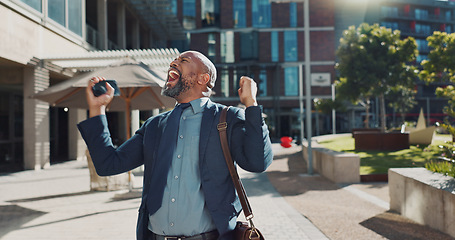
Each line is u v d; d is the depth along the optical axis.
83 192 7.94
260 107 1.43
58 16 14.92
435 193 4.48
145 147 1.60
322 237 4.30
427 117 74.94
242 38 45.72
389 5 79.44
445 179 4.88
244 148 1.45
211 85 1.64
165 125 1.59
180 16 45.78
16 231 4.65
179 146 1.53
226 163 1.49
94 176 8.09
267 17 46.16
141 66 6.57
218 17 45.88
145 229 1.56
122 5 24.12
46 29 13.88
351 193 7.66
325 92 46.16
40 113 13.59
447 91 16.05
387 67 25.25
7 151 16.80
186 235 1.48
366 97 28.00
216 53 45.53
